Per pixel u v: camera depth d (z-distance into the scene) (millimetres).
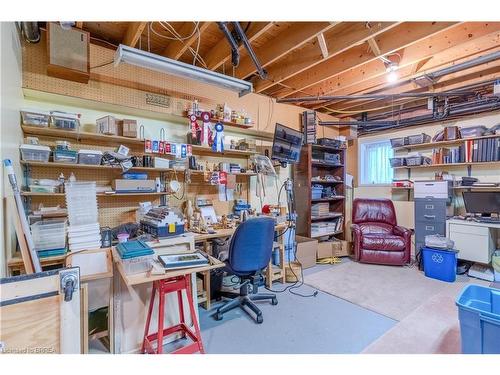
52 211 2266
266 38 2770
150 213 2492
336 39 2682
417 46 2826
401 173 4914
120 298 2014
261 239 2570
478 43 2680
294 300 2908
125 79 2713
